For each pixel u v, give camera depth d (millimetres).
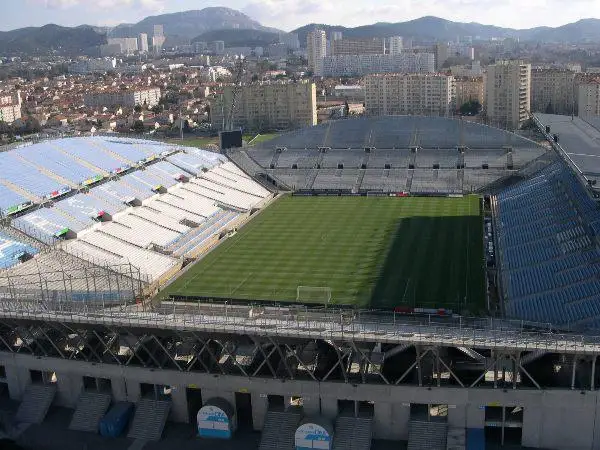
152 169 164250
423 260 119250
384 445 68625
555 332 77812
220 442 70750
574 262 97875
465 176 181625
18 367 80125
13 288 93312
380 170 190125
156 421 72938
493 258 115875
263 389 71750
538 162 180750
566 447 67125
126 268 113688
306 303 100562
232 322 73750
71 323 76000
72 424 74250
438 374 67875
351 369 73750
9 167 135875
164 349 74375
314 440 67375
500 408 68938
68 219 126250
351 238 136250
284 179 192000
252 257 126125
